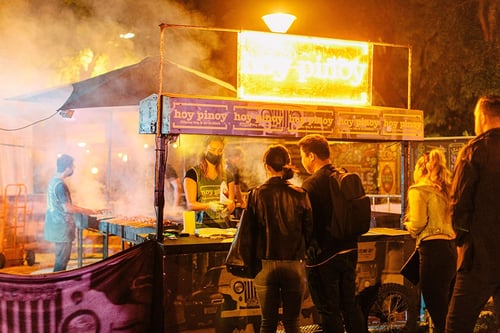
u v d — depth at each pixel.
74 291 4.40
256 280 4.33
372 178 11.43
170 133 4.55
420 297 5.38
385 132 5.42
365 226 4.42
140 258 4.59
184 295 4.57
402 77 13.33
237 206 6.50
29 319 4.34
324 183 4.43
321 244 4.41
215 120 4.69
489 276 3.58
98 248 10.13
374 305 5.25
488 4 11.62
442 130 12.93
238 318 4.76
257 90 5.05
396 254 5.31
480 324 5.50
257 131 4.87
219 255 4.69
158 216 4.63
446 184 4.74
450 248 4.67
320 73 5.27
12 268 8.97
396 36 13.18
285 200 4.26
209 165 6.19
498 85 11.66
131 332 4.57
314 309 5.06
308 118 5.07
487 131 3.74
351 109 5.27
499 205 3.59
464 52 12.03
